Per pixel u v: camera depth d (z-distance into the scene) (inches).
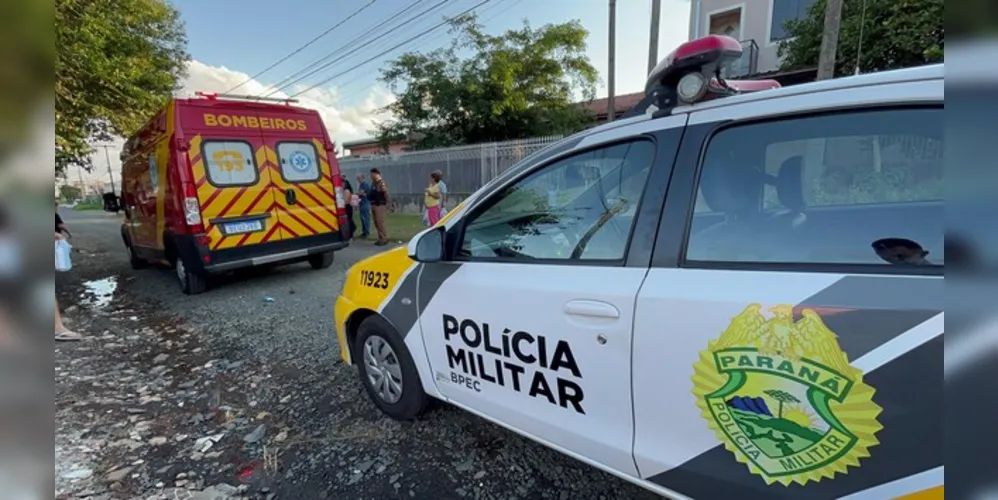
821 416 50.2
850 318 48.3
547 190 81.1
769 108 58.9
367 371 116.9
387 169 717.3
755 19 557.6
